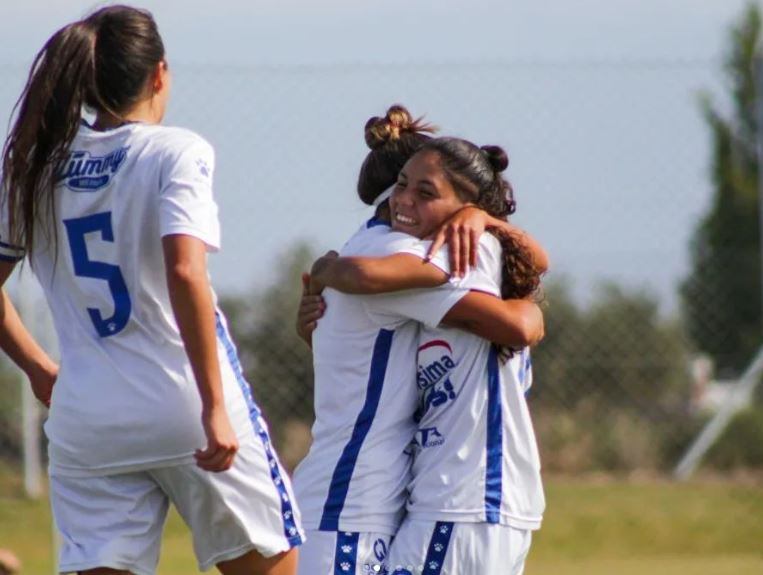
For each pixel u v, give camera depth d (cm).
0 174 1318
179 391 1268
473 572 1328
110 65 1281
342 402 1368
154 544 1320
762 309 3750
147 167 1249
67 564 1295
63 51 1275
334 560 1334
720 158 4481
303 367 3175
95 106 1291
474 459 1339
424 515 1337
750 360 3794
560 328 3541
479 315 1324
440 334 1347
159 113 1327
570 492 3388
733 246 3938
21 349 1392
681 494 3416
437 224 1360
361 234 1394
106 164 1265
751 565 2788
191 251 1210
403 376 1360
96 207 1266
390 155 1437
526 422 1368
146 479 1304
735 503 3306
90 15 1305
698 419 3722
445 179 1362
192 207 1225
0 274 1341
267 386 3169
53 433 1306
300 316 1420
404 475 1359
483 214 1374
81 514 1302
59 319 1305
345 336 1367
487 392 1346
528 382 1414
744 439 3725
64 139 1273
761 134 3534
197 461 1220
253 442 1309
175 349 1274
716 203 3822
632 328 3584
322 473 1359
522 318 1329
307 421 3169
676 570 2703
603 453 3578
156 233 1255
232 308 3197
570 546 2989
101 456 1283
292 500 1337
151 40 1305
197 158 1251
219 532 1319
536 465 1375
